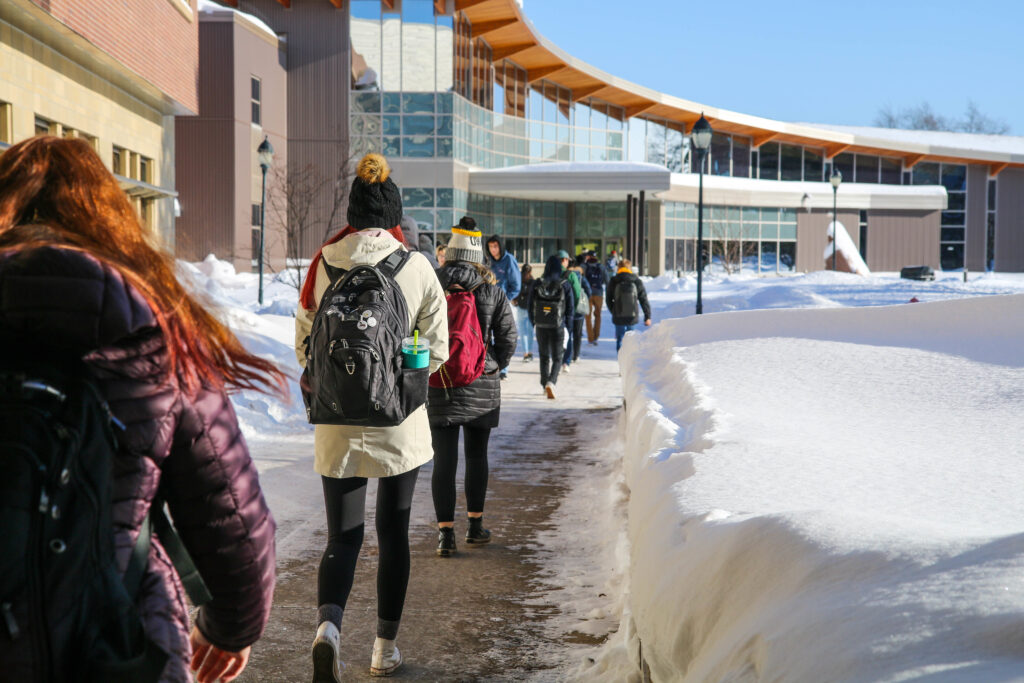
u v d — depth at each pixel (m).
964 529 2.59
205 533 1.54
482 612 4.52
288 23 38.78
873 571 2.16
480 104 43.06
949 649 1.71
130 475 1.41
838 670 1.79
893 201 67.38
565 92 51.62
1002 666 1.59
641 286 16.08
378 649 3.83
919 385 6.23
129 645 1.36
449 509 5.40
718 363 7.48
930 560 2.13
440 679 3.78
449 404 5.28
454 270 5.26
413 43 38.81
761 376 6.79
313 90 38.91
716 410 5.27
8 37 14.93
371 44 38.88
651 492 3.72
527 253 49.75
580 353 18.67
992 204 74.06
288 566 5.24
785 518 2.56
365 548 5.62
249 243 35.97
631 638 3.57
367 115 39.00
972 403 5.54
